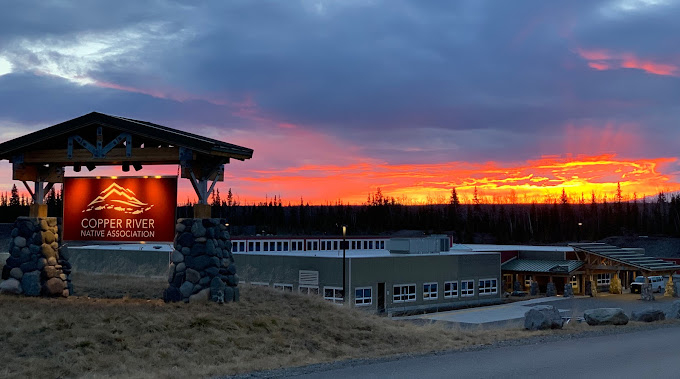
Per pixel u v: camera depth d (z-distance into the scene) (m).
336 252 67.75
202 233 22.84
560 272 72.50
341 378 14.34
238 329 20.11
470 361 16.67
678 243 167.12
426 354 18.30
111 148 23.84
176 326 19.36
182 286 22.56
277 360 17.38
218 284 22.78
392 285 57.09
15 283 23.98
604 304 58.78
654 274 68.81
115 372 15.46
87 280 30.12
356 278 53.84
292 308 24.33
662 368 15.38
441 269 62.12
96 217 24.41
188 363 16.69
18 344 16.62
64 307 20.64
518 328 26.44
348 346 20.42
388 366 16.03
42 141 24.77
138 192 23.97
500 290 69.38
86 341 17.03
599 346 19.44
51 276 24.36
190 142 22.33
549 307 25.41
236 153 23.31
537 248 88.56
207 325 19.91
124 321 19.22
